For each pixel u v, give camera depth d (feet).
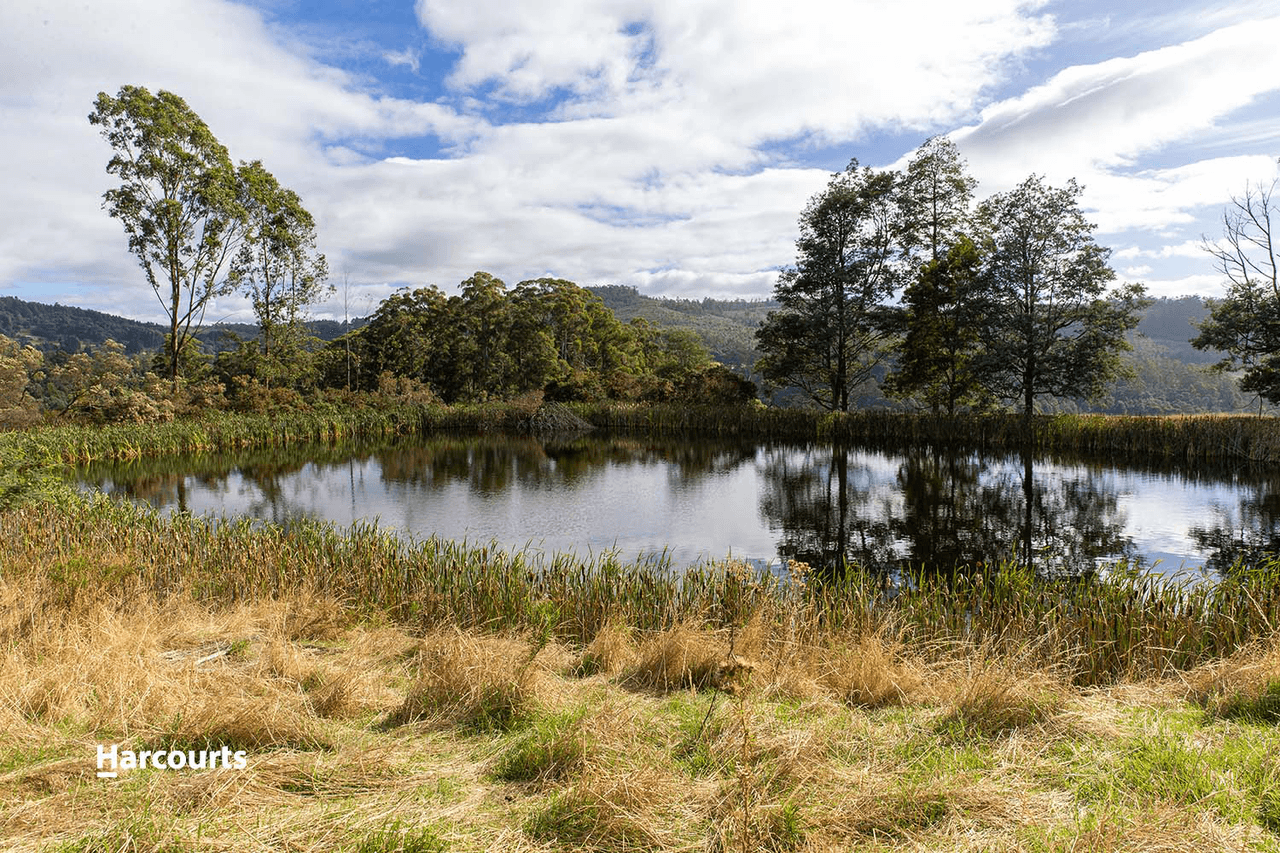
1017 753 12.21
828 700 15.62
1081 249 92.94
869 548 41.39
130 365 126.62
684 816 10.28
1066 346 94.43
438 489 63.21
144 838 9.07
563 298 189.78
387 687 16.98
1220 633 20.88
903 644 20.38
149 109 98.27
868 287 112.47
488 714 14.14
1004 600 23.65
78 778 10.84
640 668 17.87
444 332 168.86
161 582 26.16
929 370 106.32
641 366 232.73
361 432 121.70
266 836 9.37
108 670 14.92
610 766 11.49
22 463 38.50
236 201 113.09
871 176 110.63
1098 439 85.87
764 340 120.98
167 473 74.43
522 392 168.66
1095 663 19.77
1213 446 75.66
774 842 9.58
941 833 9.79
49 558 26.37
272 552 28.25
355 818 10.05
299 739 12.67
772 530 46.19
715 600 24.81
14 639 17.03
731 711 14.02
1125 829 9.28
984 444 94.84
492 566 27.37
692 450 95.86
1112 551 40.04
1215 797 10.24
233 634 20.79
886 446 96.53
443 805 10.70
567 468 77.41
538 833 9.87
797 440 107.55
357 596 25.91
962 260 101.91
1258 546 40.16
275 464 82.17
